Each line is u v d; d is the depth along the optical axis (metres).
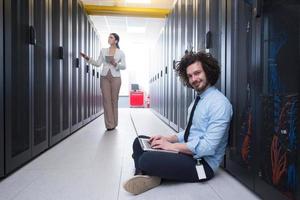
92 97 6.12
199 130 1.81
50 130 2.84
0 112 1.77
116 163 2.24
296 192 1.20
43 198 1.50
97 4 6.06
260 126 1.51
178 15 4.26
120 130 4.31
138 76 12.34
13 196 1.53
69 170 2.04
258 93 1.53
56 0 3.07
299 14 1.17
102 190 1.63
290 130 1.25
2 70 1.78
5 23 1.79
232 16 1.93
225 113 1.69
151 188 1.65
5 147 1.83
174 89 4.48
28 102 2.24
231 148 1.92
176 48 4.43
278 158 1.34
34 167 2.13
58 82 3.17
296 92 1.21
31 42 2.23
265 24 1.46
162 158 1.65
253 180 1.58
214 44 2.36
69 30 3.74
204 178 1.74
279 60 1.34
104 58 4.28
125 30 8.87
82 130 4.33
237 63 1.86
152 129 4.51
